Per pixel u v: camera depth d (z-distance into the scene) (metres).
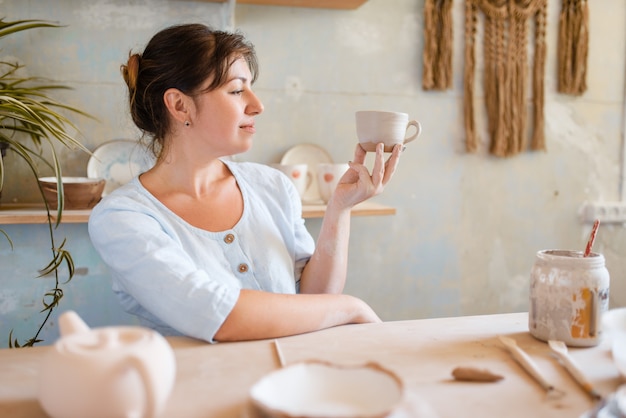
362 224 2.26
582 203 2.49
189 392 0.78
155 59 1.26
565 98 2.41
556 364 0.87
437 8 2.21
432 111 2.27
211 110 1.23
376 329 1.06
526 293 2.48
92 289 2.03
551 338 0.95
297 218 1.46
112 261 1.14
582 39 2.36
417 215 2.31
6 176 1.91
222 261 1.25
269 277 1.29
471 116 2.28
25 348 0.97
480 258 2.40
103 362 0.62
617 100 2.47
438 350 0.94
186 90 1.22
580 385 0.79
